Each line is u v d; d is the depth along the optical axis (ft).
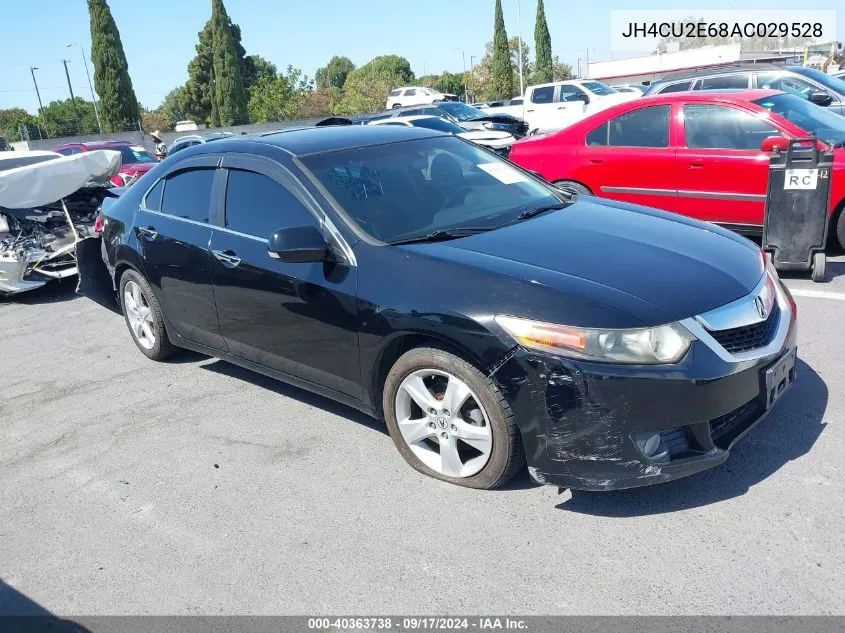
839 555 8.97
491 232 12.07
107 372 17.94
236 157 14.47
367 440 13.14
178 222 15.43
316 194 12.66
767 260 12.34
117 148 55.98
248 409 14.93
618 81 128.47
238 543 10.52
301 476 12.13
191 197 15.33
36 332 22.31
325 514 10.99
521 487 11.10
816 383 13.46
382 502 11.13
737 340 10.03
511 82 192.34
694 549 9.35
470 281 10.47
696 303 9.91
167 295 16.03
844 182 20.75
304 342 12.78
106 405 15.89
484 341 10.02
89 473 13.01
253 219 13.67
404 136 15.06
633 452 9.53
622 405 9.39
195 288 14.97
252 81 221.66
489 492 11.05
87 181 26.84
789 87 35.68
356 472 12.07
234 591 9.52
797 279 20.22
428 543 10.06
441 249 11.36
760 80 40.65
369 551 10.03
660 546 9.48
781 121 21.02
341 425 13.83
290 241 11.53
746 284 10.71
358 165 13.52
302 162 13.25
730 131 21.79
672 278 10.35
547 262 10.74
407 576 9.46
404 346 11.46
